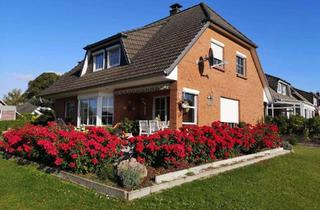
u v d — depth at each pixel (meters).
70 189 8.17
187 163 10.16
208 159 10.80
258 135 14.18
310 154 16.50
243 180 9.58
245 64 21.41
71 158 9.46
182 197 7.62
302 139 25.88
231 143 11.70
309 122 27.27
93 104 19.94
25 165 11.59
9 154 14.10
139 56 17.80
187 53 15.70
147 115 18.30
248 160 12.33
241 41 20.52
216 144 11.24
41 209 6.73
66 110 24.84
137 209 6.76
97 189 8.03
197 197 7.69
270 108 32.91
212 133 11.34
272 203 7.85
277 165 12.30
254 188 8.89
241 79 20.72
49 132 11.63
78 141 9.47
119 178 8.17
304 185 9.89
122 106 18.38
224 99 18.83
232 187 8.74
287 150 16.58
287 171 11.45
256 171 10.89
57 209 6.75
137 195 7.50
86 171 9.34
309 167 12.63
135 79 15.09
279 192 8.84
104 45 20.34
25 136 12.64
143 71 15.40
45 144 10.07
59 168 10.00
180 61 15.02
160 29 21.36
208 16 17.36
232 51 19.89
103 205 6.98
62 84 24.02
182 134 10.18
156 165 9.67
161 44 17.56
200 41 16.80
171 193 7.86
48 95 24.22
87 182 8.41
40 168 10.80
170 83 15.16
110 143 9.66
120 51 18.77
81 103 21.30
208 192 8.12
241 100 20.48
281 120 28.09
